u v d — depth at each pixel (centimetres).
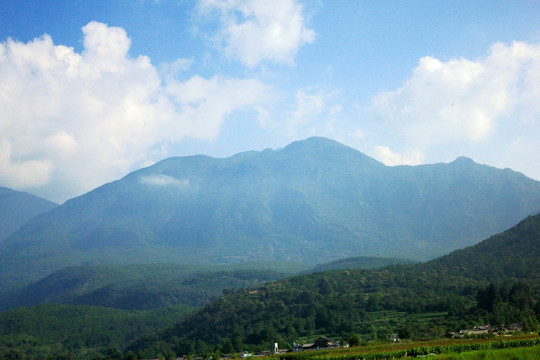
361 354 11481
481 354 9619
